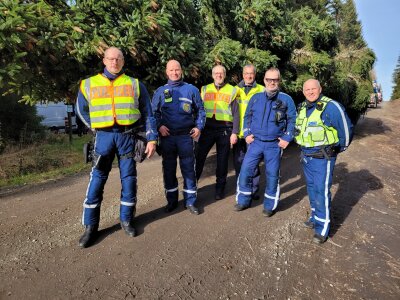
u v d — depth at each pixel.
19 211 4.64
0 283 2.84
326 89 10.80
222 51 6.19
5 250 3.43
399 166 7.82
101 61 4.98
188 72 5.78
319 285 2.88
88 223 3.54
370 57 12.69
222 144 4.95
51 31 4.28
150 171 7.12
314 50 10.24
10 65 4.04
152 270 3.06
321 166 3.64
